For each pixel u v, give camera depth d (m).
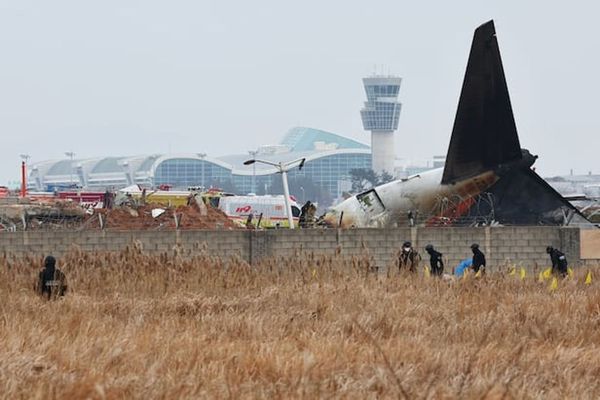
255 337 90.00
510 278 140.50
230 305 113.38
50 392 60.31
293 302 115.38
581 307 108.06
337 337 87.19
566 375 70.56
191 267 139.62
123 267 139.12
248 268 140.88
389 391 63.06
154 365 68.88
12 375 65.25
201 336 86.81
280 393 62.25
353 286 124.62
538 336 91.69
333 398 61.50
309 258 147.38
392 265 143.00
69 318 95.31
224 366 69.75
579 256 186.62
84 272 137.12
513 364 72.56
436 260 151.50
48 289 121.31
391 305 109.50
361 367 71.25
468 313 106.31
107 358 72.31
